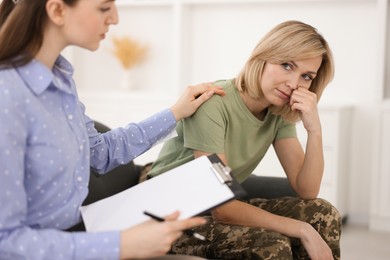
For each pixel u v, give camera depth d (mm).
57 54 1507
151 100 4840
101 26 1489
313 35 2035
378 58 4227
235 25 4898
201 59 5020
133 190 1647
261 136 2221
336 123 4184
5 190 1340
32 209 1479
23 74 1438
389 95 4477
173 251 1995
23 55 1447
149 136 1945
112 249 1370
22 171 1384
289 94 2080
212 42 4973
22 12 1446
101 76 5402
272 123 2234
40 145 1435
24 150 1398
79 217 1596
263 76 2059
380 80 4238
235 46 4918
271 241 1839
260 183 2438
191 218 1462
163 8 5121
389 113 4238
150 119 1960
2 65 1417
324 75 2168
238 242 1881
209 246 1920
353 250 3834
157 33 5164
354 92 4582
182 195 1556
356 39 4547
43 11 1453
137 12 5199
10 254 1340
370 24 4504
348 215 4656
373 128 4547
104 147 1853
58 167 1470
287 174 2316
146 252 1385
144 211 1465
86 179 1610
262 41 2066
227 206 2031
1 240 1344
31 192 1460
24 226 1374
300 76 2076
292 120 2207
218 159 1671
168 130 1982
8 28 1445
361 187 4609
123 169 2408
